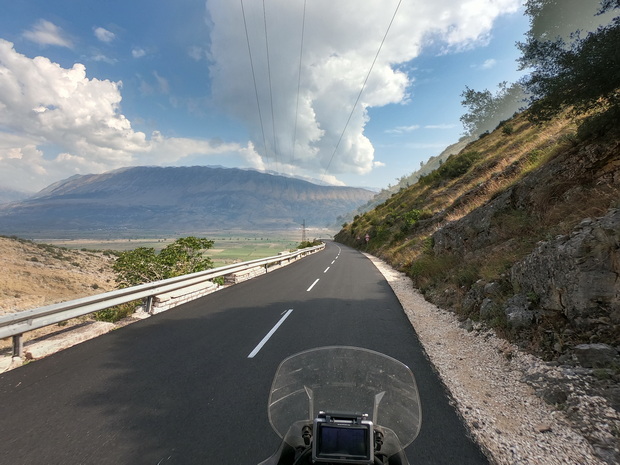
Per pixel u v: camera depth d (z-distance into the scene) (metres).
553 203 9.53
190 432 3.69
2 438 3.58
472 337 7.25
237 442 3.50
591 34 8.20
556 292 5.96
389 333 7.72
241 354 6.32
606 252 5.36
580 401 4.09
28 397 4.56
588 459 3.24
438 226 25.41
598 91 8.52
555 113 9.95
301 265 26.31
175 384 4.98
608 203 6.67
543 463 3.18
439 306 10.60
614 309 5.08
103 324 8.11
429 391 4.78
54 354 6.39
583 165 9.23
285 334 7.63
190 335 7.60
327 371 2.29
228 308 10.58
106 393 4.68
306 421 1.97
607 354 4.63
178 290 11.95
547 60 9.13
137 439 3.56
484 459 3.23
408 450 3.36
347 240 79.12
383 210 67.69
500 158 34.12
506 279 8.11
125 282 15.85
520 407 4.33
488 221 12.53
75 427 3.80
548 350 5.52
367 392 2.11
